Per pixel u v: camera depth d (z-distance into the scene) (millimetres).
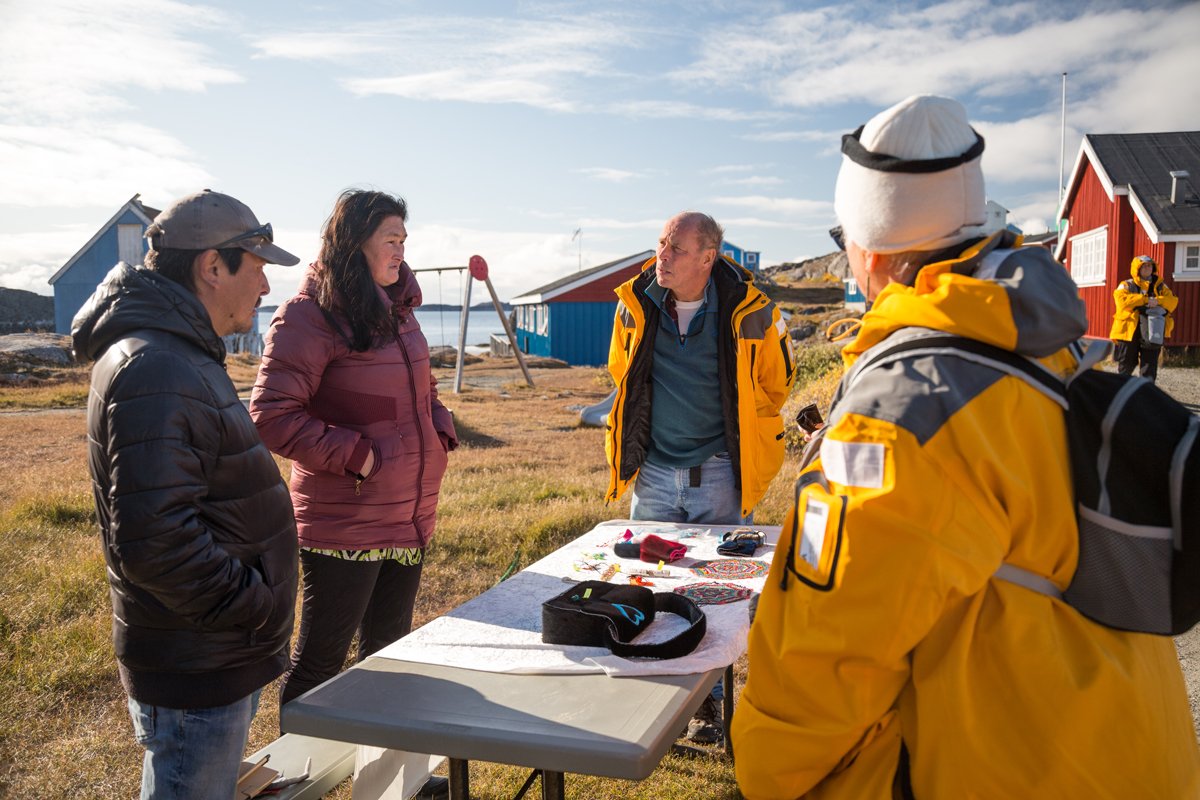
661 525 3465
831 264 77938
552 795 1966
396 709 1845
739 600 2477
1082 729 1215
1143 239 19109
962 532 1217
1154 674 1297
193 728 2023
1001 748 1236
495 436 12008
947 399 1247
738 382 3496
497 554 5766
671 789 3201
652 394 3654
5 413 14648
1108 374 1327
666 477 3672
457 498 7395
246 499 2076
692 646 2111
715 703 3631
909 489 1222
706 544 3170
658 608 2436
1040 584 1295
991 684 1258
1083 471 1280
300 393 2842
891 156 1383
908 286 1446
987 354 1275
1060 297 1260
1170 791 1240
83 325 1986
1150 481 1243
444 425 3244
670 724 1772
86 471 8789
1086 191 21672
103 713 3666
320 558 2947
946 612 1280
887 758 1331
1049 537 1275
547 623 2215
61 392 17266
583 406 16375
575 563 2922
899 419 1247
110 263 33188
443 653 2160
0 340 22953
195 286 2125
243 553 2072
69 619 4562
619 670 2004
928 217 1381
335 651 2998
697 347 3549
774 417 3678
